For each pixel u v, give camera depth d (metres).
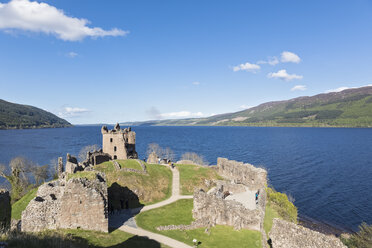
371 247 47.19
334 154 164.88
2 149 190.75
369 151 175.25
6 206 24.55
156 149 167.50
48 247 20.98
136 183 56.94
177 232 39.88
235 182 65.81
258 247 37.09
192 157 135.88
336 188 91.56
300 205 77.56
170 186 62.06
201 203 46.25
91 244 29.56
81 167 59.16
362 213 70.56
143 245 33.84
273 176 109.06
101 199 36.81
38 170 86.25
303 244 27.67
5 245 18.08
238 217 43.66
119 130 88.44
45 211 36.16
